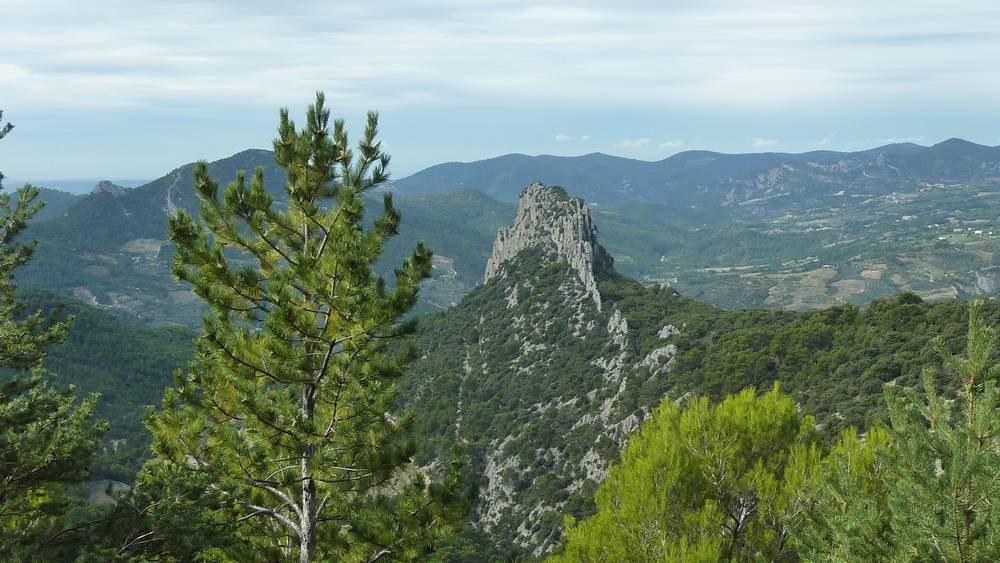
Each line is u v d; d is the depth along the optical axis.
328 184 16.42
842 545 12.37
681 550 15.71
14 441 18.61
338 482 17.00
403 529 16.12
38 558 16.41
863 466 16.16
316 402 15.93
